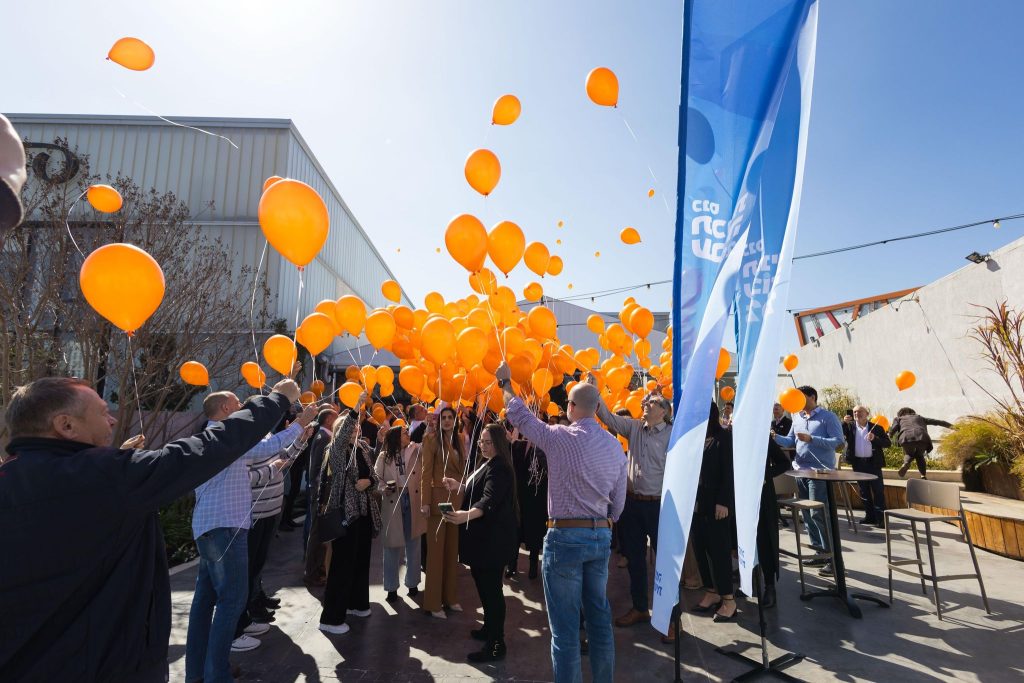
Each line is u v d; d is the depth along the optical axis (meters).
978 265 8.55
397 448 4.66
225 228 12.24
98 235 7.09
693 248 2.37
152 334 7.66
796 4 2.31
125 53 3.52
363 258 21.12
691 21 2.41
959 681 3.07
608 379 5.64
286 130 12.87
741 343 2.34
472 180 3.70
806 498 6.02
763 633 3.23
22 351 6.28
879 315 11.80
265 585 5.01
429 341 3.68
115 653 1.33
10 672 1.22
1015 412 7.12
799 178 2.22
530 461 5.24
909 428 8.05
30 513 1.25
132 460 1.37
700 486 4.27
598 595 2.66
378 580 5.20
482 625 3.97
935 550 5.93
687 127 2.38
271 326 11.33
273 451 3.07
